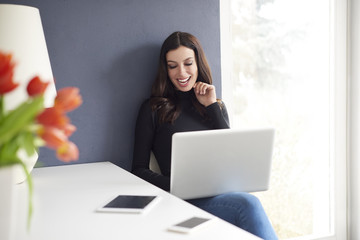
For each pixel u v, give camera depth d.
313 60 2.86
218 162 1.72
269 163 1.82
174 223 1.18
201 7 2.44
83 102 2.21
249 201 1.75
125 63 2.29
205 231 1.11
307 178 2.88
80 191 1.58
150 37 2.34
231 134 1.70
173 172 1.68
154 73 2.36
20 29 1.65
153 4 2.33
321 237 2.90
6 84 0.80
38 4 2.08
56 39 2.13
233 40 2.62
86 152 2.23
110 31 2.25
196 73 2.34
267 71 2.73
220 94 2.52
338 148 2.93
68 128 0.82
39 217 1.26
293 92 2.81
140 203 1.36
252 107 2.70
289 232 2.85
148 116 2.26
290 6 2.77
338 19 2.85
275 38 2.74
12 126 0.77
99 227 1.16
